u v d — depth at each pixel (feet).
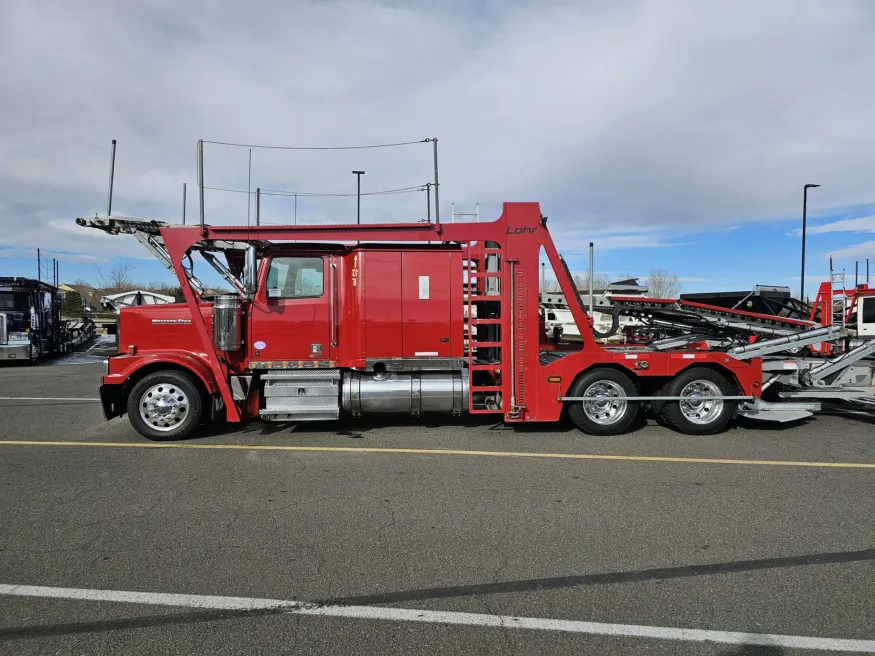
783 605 10.18
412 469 18.69
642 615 9.87
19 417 28.19
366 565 11.77
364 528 13.73
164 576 11.27
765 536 13.20
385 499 15.78
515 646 9.00
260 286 23.62
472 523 14.03
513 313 23.35
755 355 25.58
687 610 10.03
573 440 22.88
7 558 12.05
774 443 22.41
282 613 9.95
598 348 23.86
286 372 23.61
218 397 23.71
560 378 23.56
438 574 11.39
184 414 22.98
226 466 19.03
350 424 26.00
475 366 23.22
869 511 14.80
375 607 10.14
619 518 14.35
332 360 23.81
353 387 23.54
